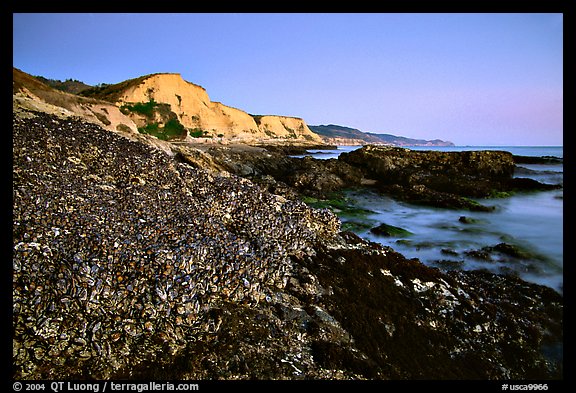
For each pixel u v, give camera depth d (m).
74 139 12.66
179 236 8.19
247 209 11.21
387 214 23.25
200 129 73.62
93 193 9.40
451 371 7.18
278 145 84.75
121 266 6.64
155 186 11.37
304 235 10.84
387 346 7.41
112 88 68.38
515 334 8.76
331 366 6.48
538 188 29.62
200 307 6.77
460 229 19.50
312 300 8.23
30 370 5.31
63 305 5.90
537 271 13.23
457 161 35.28
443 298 9.46
